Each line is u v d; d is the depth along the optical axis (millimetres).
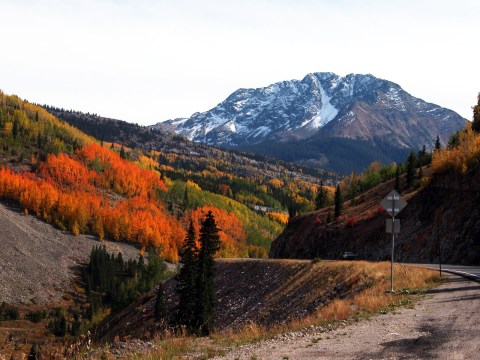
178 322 45438
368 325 14406
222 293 60500
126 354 14406
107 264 182125
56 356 13484
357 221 95875
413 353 10211
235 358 12094
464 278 24234
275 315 40094
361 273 32781
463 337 11156
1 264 164500
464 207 67062
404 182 110500
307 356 11039
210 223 49531
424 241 71625
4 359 15328
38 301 151250
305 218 117375
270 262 59375
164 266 169500
